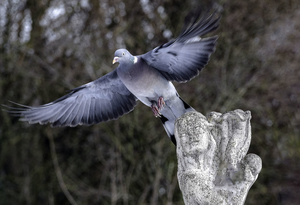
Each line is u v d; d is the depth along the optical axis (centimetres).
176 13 1366
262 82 1355
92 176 1381
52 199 1362
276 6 1368
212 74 1343
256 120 1367
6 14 1372
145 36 1341
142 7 1356
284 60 1359
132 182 1319
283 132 1380
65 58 1338
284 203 1418
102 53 1305
